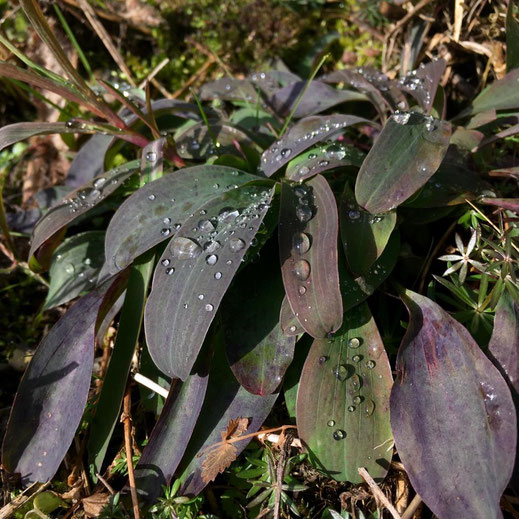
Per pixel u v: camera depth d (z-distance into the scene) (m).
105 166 0.39
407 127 0.31
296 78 0.41
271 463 0.30
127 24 0.45
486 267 0.31
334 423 0.30
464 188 0.32
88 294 0.33
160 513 0.29
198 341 0.28
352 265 0.30
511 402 0.28
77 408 0.31
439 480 0.28
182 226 0.31
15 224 0.40
